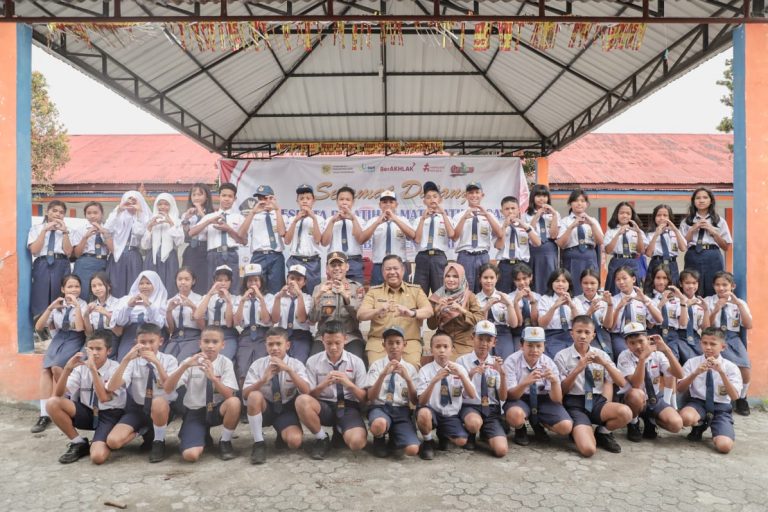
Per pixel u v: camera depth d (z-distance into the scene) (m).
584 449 3.76
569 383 3.98
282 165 8.00
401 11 7.33
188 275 4.39
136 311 4.45
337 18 4.66
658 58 6.53
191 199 5.27
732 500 3.09
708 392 4.02
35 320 5.03
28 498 3.13
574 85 8.04
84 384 3.83
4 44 4.92
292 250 5.11
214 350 3.75
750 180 4.98
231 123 9.91
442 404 3.85
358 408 3.93
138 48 6.43
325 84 9.06
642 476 3.42
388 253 5.18
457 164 7.93
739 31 5.04
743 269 4.99
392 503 3.05
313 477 3.41
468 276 5.06
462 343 4.46
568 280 4.53
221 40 4.91
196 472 3.50
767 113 4.98
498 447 3.75
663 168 13.26
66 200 12.55
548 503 3.05
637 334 4.00
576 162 13.54
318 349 4.36
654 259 5.45
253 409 3.70
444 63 8.54
